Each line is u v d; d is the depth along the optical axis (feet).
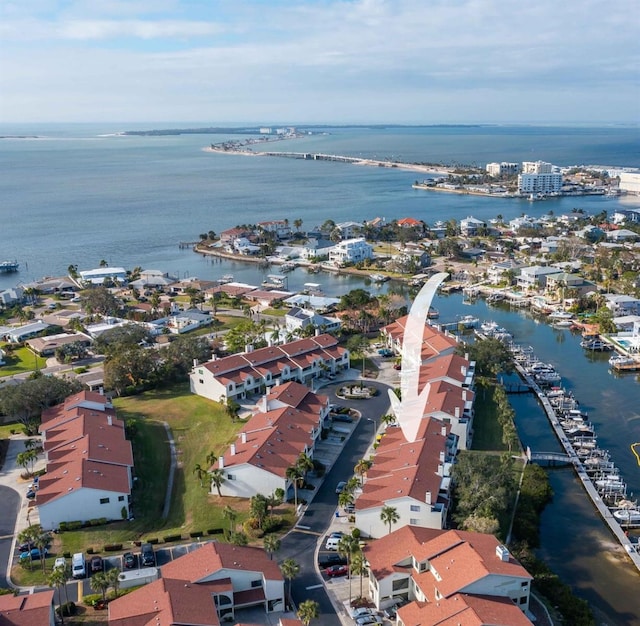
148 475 398.62
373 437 439.63
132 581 284.00
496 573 257.75
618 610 289.94
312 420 435.94
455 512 339.98
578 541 340.59
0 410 469.98
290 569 269.03
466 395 460.96
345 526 336.90
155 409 496.23
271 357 543.80
